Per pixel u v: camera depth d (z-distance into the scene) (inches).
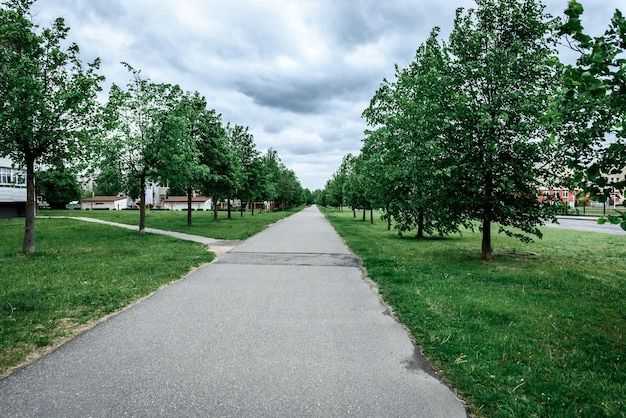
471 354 164.7
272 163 2588.6
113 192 787.4
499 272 362.3
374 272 353.1
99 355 161.9
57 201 2746.1
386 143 612.1
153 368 149.4
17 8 449.7
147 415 116.0
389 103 625.3
